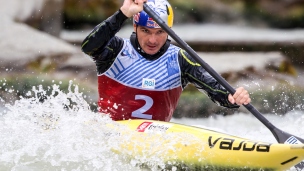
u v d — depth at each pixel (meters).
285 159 13.48
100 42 15.34
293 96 32.88
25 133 16.31
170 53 16.47
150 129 15.46
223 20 66.56
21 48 37.66
